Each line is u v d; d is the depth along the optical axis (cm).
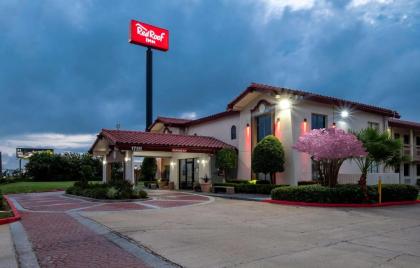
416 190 1725
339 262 630
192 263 631
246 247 745
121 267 618
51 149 7538
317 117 2258
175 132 3247
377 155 1598
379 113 2566
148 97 4538
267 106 2283
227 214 1276
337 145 1523
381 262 630
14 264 639
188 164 2808
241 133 2506
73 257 684
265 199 1764
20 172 6228
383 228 980
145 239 828
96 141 2667
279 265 613
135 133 2502
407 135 3136
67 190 2433
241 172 2491
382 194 1603
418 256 672
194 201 1780
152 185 2975
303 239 827
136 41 4438
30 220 1170
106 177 2653
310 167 2166
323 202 1535
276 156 2058
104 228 983
